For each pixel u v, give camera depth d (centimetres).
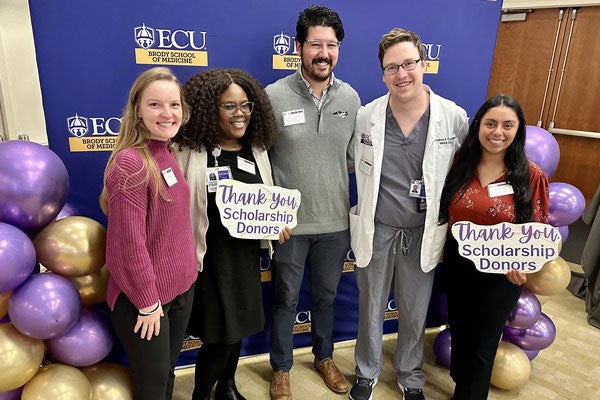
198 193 157
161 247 133
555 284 199
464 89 234
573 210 196
